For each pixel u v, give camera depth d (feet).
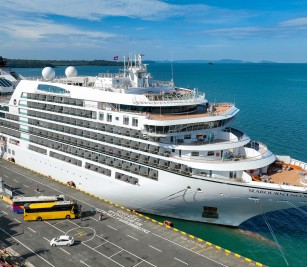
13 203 171.73
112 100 177.37
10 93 277.44
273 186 148.97
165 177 163.84
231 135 173.99
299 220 188.03
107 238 150.00
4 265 128.06
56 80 228.84
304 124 390.63
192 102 174.81
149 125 160.15
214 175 157.89
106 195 188.24
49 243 145.59
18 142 243.81
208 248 143.64
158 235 153.17
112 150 182.91
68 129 202.28
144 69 205.46
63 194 193.77
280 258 153.17
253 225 180.65
